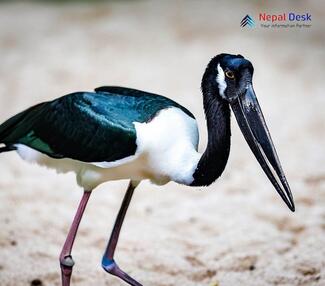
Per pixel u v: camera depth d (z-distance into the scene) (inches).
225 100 323.6
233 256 404.8
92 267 391.5
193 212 465.1
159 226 447.2
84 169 330.3
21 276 377.1
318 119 617.9
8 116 620.7
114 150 318.0
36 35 836.6
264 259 404.2
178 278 386.6
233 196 489.1
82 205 332.2
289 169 524.1
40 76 716.7
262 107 649.0
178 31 842.8
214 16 888.9
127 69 733.3
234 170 530.9
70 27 863.1
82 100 329.7
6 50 791.1
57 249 411.8
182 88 685.3
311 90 685.3
